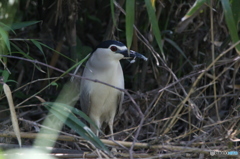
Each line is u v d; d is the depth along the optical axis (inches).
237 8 285.6
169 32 371.9
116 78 339.6
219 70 382.6
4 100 384.8
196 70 350.0
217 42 360.8
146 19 391.5
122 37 450.3
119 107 353.1
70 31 367.2
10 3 307.4
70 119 282.7
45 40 400.8
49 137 282.7
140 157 283.7
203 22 373.4
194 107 315.6
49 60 422.0
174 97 377.7
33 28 450.0
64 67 426.6
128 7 264.8
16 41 407.5
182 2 394.0
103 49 329.4
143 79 386.3
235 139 294.4
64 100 378.0
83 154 278.2
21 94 375.6
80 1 409.1
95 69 336.8
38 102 389.4
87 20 491.8
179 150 282.7
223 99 381.7
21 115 353.7
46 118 345.4
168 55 403.9
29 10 465.1
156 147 284.8
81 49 402.3
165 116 356.5
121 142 288.2
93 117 353.7
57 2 344.2
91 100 346.9
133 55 327.0
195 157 299.7
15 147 291.9
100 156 264.1
